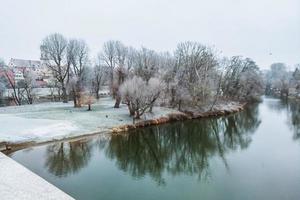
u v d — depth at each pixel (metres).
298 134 28.22
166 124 32.62
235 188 14.68
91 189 14.36
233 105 51.00
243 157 20.47
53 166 17.92
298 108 51.62
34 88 54.00
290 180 15.60
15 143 21.45
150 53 41.56
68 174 16.61
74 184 15.00
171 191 14.34
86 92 40.00
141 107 32.31
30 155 19.78
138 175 16.98
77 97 38.34
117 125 28.70
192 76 42.09
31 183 11.56
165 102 39.06
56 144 22.67
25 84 46.34
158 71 37.09
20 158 19.08
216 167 18.52
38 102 48.00
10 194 10.34
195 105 39.88
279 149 22.36
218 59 47.50
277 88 90.44
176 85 38.53
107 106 39.09
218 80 45.56
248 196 13.67
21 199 9.85
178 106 38.94
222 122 36.72
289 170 17.28
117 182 15.56
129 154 21.92
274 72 133.12
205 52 44.75
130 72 37.34
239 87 55.75
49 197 10.03
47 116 31.08
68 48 42.81
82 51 44.12
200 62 43.53
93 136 25.48
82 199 13.10
